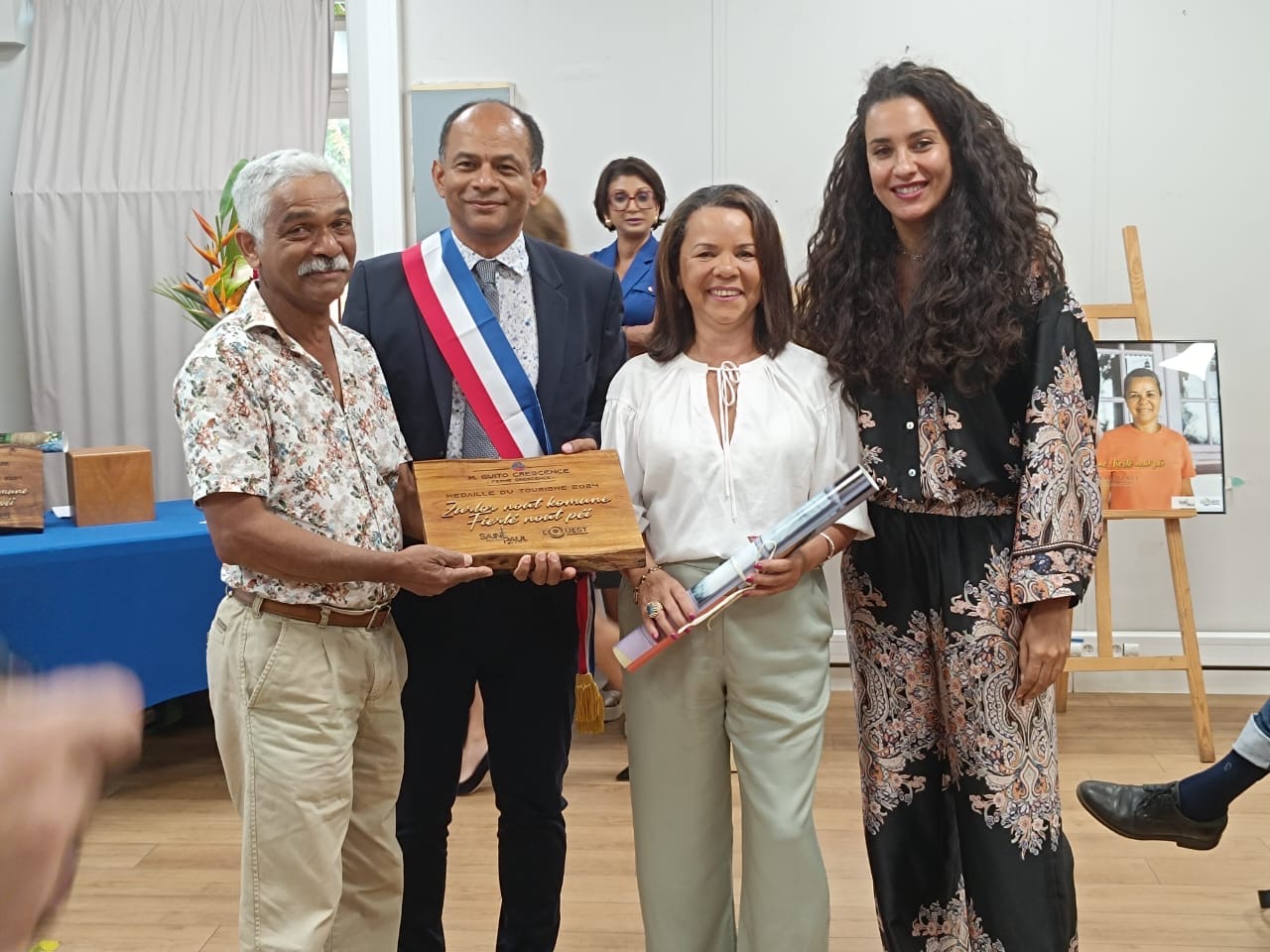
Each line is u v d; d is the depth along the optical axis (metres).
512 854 2.14
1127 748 3.77
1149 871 2.84
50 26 4.82
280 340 1.74
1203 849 2.56
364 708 1.88
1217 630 4.44
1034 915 1.89
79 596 3.12
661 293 2.01
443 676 2.06
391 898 1.98
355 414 1.85
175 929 2.60
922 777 2.01
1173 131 4.32
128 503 3.46
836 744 3.79
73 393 4.87
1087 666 3.88
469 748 3.48
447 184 2.06
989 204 1.87
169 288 3.96
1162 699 4.34
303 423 1.74
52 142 4.82
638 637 1.87
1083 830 3.09
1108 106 4.33
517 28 4.48
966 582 1.92
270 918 1.74
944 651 1.94
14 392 4.98
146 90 4.77
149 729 4.08
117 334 4.82
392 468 1.93
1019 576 1.84
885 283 1.99
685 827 1.96
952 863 2.06
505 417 2.05
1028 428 1.85
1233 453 4.40
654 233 4.09
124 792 3.49
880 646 2.01
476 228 2.05
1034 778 1.91
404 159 4.54
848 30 4.38
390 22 4.47
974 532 1.92
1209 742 3.69
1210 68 4.28
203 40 4.74
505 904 2.17
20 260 4.82
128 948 2.51
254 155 4.71
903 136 1.89
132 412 4.83
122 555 3.19
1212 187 4.32
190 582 3.32
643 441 1.95
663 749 1.94
